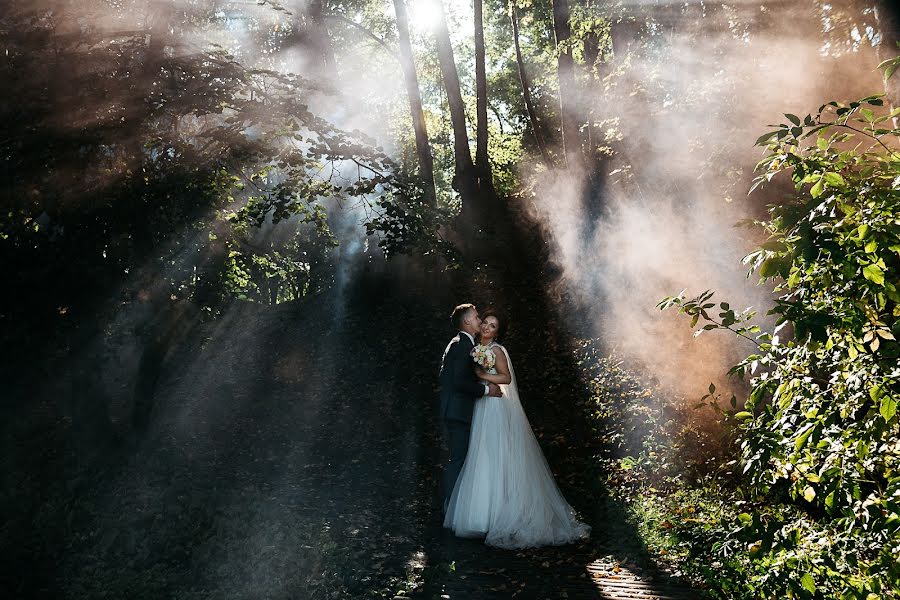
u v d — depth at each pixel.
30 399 10.75
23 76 7.98
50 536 7.41
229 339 18.72
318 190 9.92
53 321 8.66
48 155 8.14
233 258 10.98
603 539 7.14
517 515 6.98
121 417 14.16
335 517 8.32
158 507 8.30
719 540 5.50
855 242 3.26
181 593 5.94
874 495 3.64
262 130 9.59
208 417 14.27
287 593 5.84
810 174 3.60
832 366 3.84
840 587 3.61
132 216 8.98
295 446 12.36
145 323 9.98
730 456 8.54
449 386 7.51
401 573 6.41
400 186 9.94
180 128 9.79
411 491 9.59
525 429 7.38
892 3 5.64
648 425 10.62
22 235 8.41
